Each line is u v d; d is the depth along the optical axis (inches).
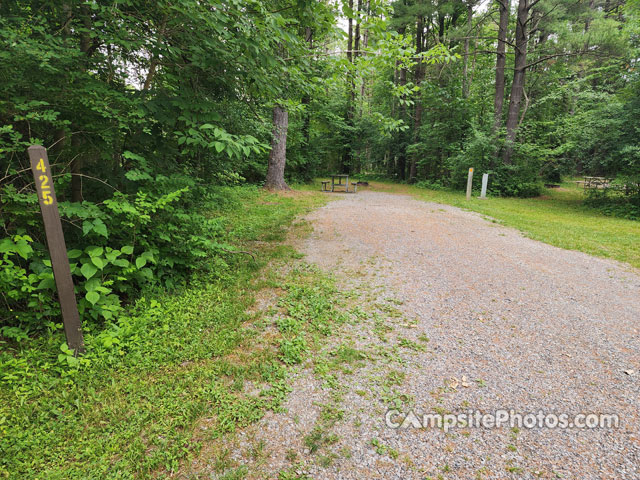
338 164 1103.0
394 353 127.3
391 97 837.8
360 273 205.6
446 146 741.9
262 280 190.2
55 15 150.4
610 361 123.9
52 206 107.8
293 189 592.7
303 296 171.6
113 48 159.5
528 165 639.8
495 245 269.4
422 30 885.8
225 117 195.9
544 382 112.0
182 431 90.3
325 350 128.3
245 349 127.4
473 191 652.1
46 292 130.5
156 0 137.1
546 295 179.9
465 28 723.4
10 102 122.1
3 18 125.7
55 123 130.2
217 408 97.9
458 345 133.1
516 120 644.1
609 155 490.3
